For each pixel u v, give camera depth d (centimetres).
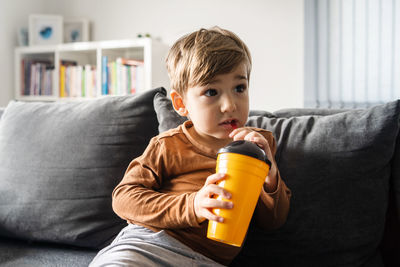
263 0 325
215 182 71
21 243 122
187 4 350
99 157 117
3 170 125
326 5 309
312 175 97
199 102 82
